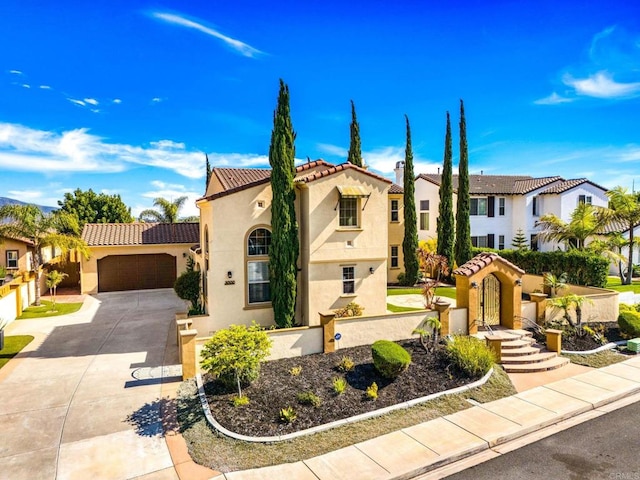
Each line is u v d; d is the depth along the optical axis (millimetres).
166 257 31766
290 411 11000
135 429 10562
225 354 11594
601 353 16547
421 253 28531
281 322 17438
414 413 11562
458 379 13469
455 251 31766
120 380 13375
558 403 12258
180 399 12008
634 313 19094
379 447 9914
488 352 14336
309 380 12891
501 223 36938
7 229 25047
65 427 10617
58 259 31578
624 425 11148
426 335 15539
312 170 20734
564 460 9516
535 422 11102
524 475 8969
